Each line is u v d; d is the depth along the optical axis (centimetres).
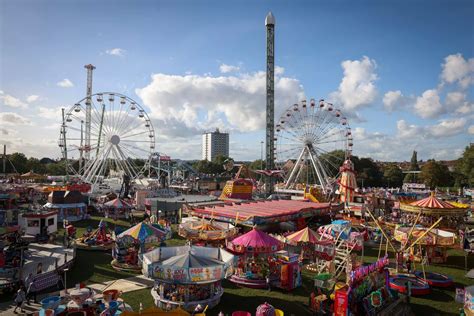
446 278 2534
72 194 5056
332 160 13262
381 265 1992
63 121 7400
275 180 9538
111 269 2681
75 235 3741
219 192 7650
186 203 4591
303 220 4394
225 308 1998
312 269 2759
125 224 4700
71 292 1803
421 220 4106
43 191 6356
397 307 1925
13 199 5319
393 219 4959
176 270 1955
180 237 3819
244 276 2416
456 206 3900
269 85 8369
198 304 1947
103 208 5616
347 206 5347
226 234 3100
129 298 2103
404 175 15725
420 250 3125
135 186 8162
